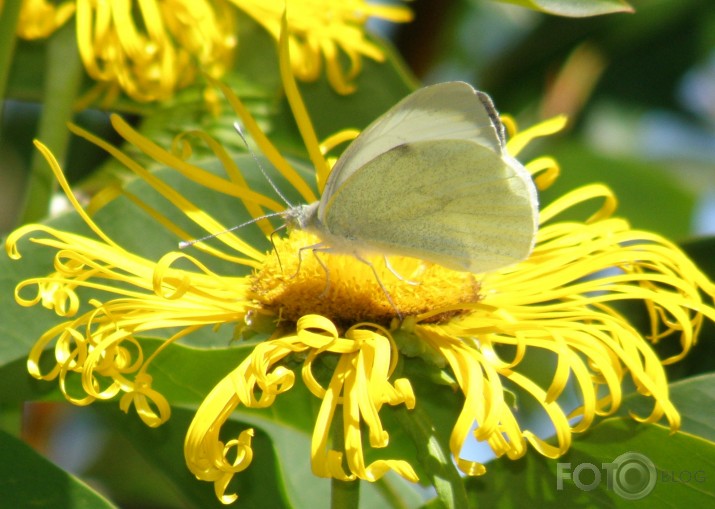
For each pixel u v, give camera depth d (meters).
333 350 0.56
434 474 0.56
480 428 0.55
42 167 0.61
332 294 0.57
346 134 0.59
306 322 0.56
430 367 0.57
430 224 0.57
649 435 0.56
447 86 0.57
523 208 0.57
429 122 0.57
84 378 0.55
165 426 0.58
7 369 0.57
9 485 0.56
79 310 0.59
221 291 0.57
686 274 0.57
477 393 0.55
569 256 0.58
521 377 0.56
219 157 0.59
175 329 0.59
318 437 0.55
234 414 0.59
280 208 0.59
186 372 0.57
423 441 0.56
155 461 0.58
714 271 0.60
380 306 0.57
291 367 0.56
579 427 0.55
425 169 0.57
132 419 0.58
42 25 0.61
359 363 0.55
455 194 0.57
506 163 0.57
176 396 0.58
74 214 0.59
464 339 0.57
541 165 0.59
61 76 0.62
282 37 0.58
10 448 0.56
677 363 0.60
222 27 0.62
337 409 0.56
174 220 0.60
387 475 0.60
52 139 0.61
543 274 0.58
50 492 0.56
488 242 0.57
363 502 0.61
